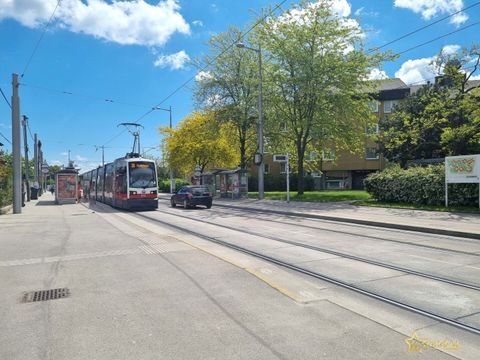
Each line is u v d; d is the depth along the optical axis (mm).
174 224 16188
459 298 5805
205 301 5746
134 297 6000
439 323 4844
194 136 45625
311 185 49906
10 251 10234
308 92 27547
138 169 24844
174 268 7820
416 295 5957
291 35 28047
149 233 13242
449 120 23328
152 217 19938
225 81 35406
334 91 28828
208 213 21734
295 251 9539
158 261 8523
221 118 35562
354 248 9922
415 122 28234
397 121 36562
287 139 34625
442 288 6309
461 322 4863
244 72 35438
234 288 6371
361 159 49375
